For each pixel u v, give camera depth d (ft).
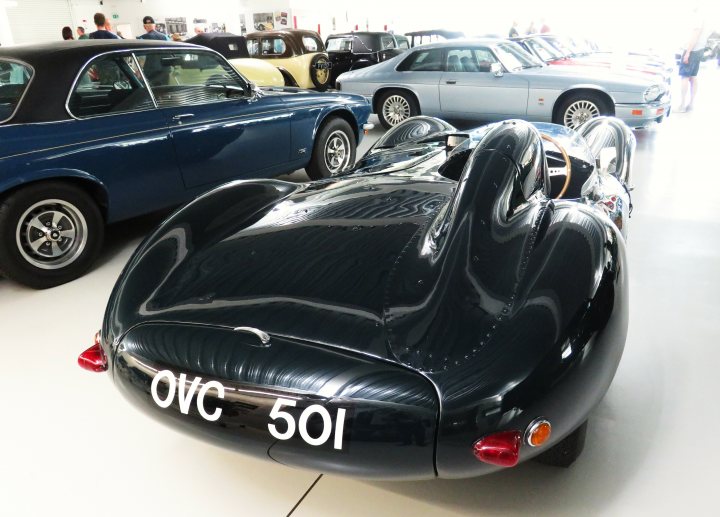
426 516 4.71
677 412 5.88
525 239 4.59
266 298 4.31
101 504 5.03
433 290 4.05
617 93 18.71
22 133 8.87
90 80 9.71
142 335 4.34
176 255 5.11
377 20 69.15
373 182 6.35
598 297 4.04
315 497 5.00
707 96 31.63
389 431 3.62
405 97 22.75
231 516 4.85
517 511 4.70
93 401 6.49
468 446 3.56
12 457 5.62
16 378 6.94
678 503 4.75
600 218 4.86
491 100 20.76
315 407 3.71
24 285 9.31
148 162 10.35
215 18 53.62
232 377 3.90
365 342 3.81
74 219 9.61
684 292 8.59
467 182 4.90
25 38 44.68
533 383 3.57
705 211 12.28
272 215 5.68
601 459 5.24
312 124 13.82
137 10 48.78
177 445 5.77
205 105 11.40
